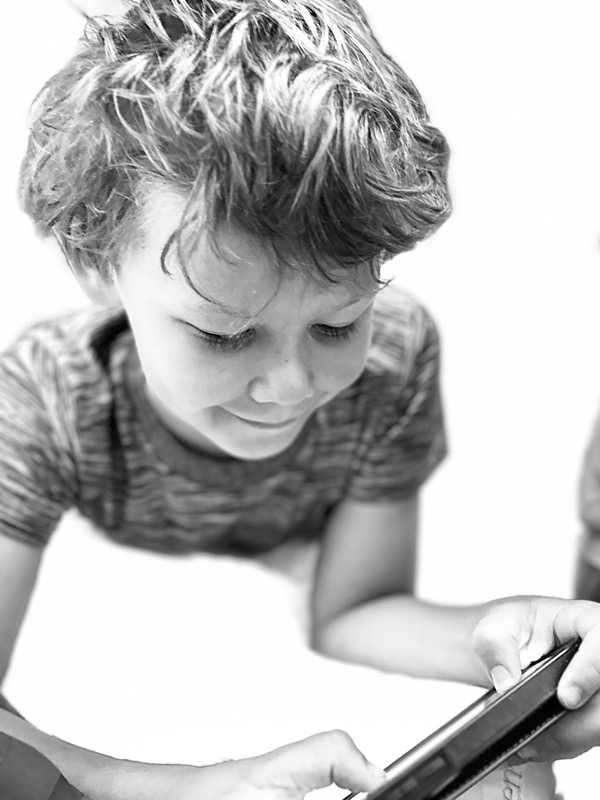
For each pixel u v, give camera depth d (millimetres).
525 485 1163
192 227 554
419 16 1357
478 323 1254
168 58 581
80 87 612
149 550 1012
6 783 594
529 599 693
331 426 865
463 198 1295
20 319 1115
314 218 547
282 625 986
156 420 834
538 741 628
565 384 1227
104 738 839
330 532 945
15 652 949
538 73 1336
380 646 876
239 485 877
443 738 542
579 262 1294
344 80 572
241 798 594
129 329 828
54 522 859
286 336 599
